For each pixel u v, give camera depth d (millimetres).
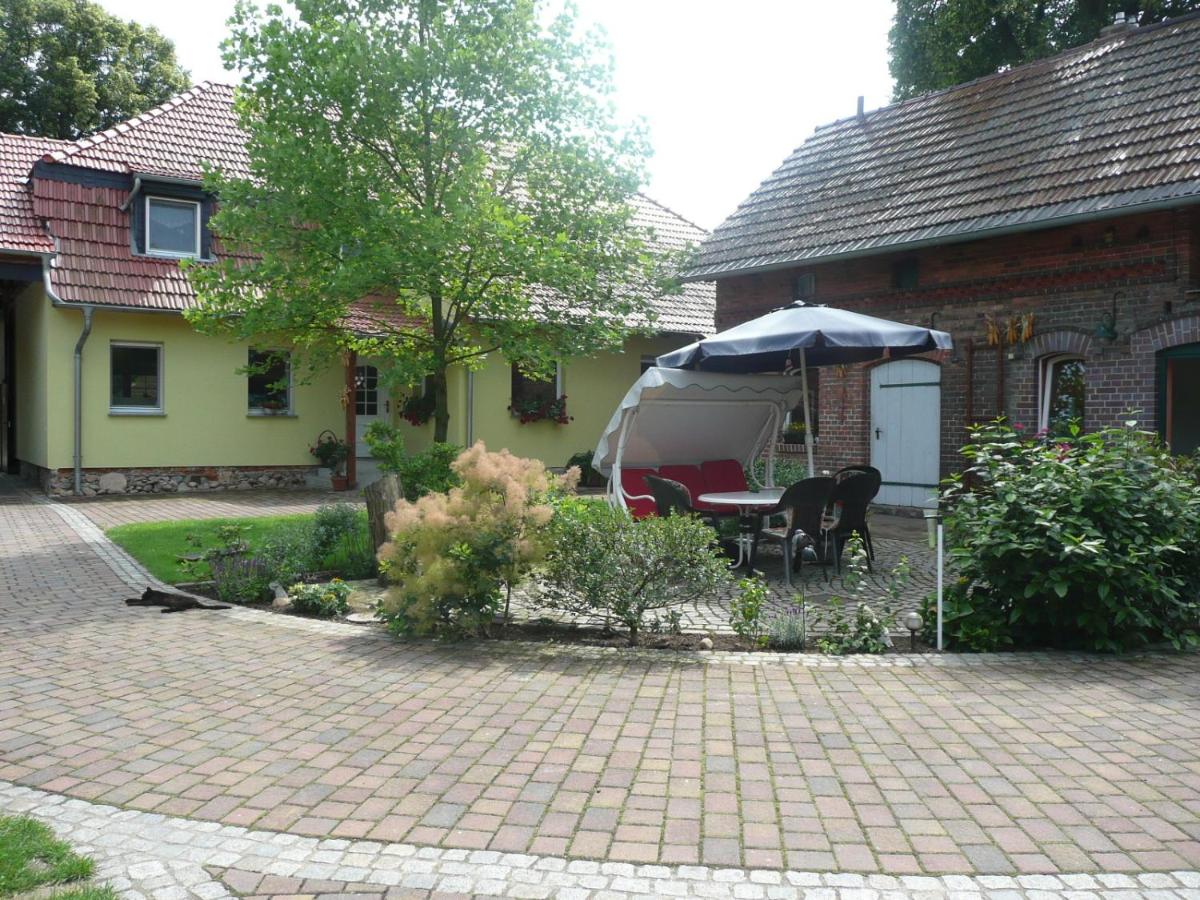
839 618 6703
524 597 7918
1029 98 14625
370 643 6703
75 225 17141
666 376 10273
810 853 3463
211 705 5254
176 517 13953
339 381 19844
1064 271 12414
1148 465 6969
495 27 12008
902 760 4387
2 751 4543
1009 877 3277
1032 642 6648
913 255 14266
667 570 6691
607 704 5254
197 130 19312
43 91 28656
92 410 17281
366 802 3932
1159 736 4699
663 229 24062
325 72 11414
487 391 20141
